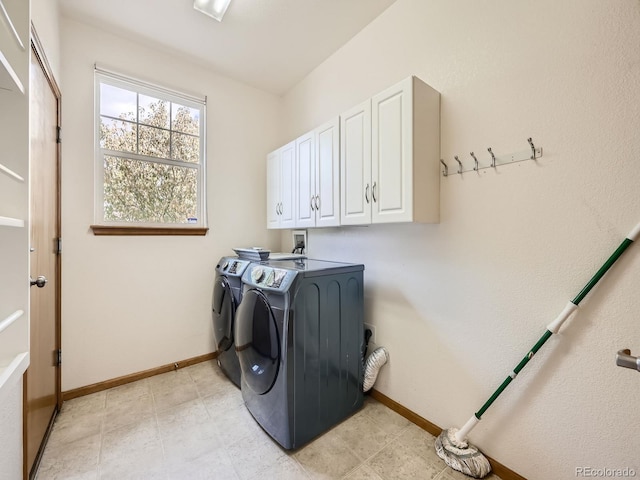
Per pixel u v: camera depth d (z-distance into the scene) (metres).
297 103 2.84
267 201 2.84
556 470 1.20
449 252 1.59
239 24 2.04
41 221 1.48
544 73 1.22
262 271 1.76
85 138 2.01
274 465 1.42
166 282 2.39
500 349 1.38
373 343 2.04
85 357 2.03
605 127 1.07
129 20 1.99
